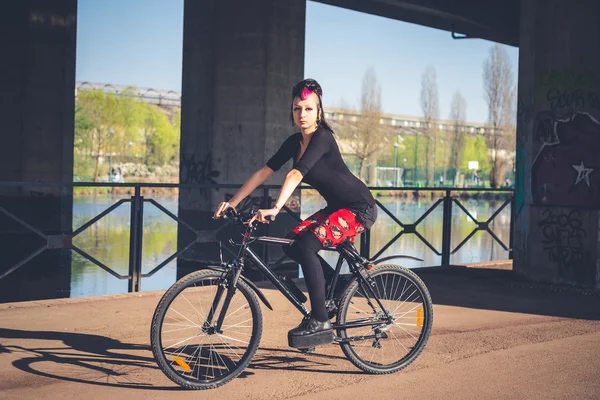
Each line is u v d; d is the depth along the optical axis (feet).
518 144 28.04
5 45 48.26
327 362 14.44
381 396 12.28
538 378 13.56
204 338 15.89
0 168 48.11
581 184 25.31
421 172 289.53
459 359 14.85
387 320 14.12
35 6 48.93
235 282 12.68
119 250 42.29
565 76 25.80
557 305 21.80
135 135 258.98
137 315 18.53
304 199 137.90
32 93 49.03
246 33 36.94
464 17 50.24
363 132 244.42
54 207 50.19
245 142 37.01
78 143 239.71
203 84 38.06
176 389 12.39
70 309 19.26
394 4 46.52
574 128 25.48
